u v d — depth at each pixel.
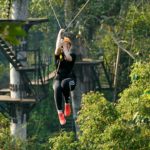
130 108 34.19
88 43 70.25
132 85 37.31
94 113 36.31
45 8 72.94
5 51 53.00
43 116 85.12
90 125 36.44
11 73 57.38
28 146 54.53
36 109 86.31
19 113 57.84
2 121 59.56
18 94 56.81
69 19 68.00
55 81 25.28
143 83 36.94
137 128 34.00
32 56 78.12
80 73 67.44
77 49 65.69
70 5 68.19
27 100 55.38
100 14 69.62
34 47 114.75
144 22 67.00
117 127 33.72
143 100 33.31
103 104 36.50
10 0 51.47
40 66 56.44
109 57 74.44
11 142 52.34
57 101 25.20
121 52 72.50
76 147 38.84
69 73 25.25
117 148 33.91
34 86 56.28
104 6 69.12
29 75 69.88
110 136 33.78
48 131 83.75
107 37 73.31
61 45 24.89
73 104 69.25
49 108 86.50
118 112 36.22
